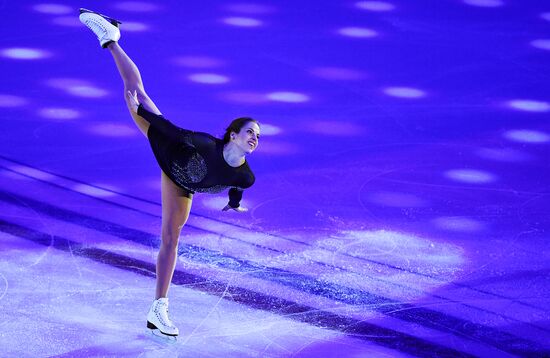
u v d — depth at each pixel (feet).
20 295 58.39
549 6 128.16
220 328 56.49
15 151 80.12
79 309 57.41
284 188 76.74
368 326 57.57
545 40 116.06
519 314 59.72
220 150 52.19
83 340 54.08
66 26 110.01
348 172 80.33
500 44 113.91
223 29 112.68
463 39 115.03
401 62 106.83
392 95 97.86
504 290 62.59
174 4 119.75
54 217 69.15
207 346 54.44
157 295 55.47
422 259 66.44
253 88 96.94
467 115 94.07
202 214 71.51
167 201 55.21
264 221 70.90
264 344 54.95
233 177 52.85
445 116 93.50
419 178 79.87
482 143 87.86
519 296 61.93
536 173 81.97
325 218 71.87
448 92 99.50
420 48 111.24
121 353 53.06
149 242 66.59
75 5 117.19
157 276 55.52
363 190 77.10
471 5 127.13
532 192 78.07
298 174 79.46
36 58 100.27
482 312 59.77
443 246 68.49
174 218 55.21
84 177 76.48
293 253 66.39
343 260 65.77
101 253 64.49
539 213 74.13
